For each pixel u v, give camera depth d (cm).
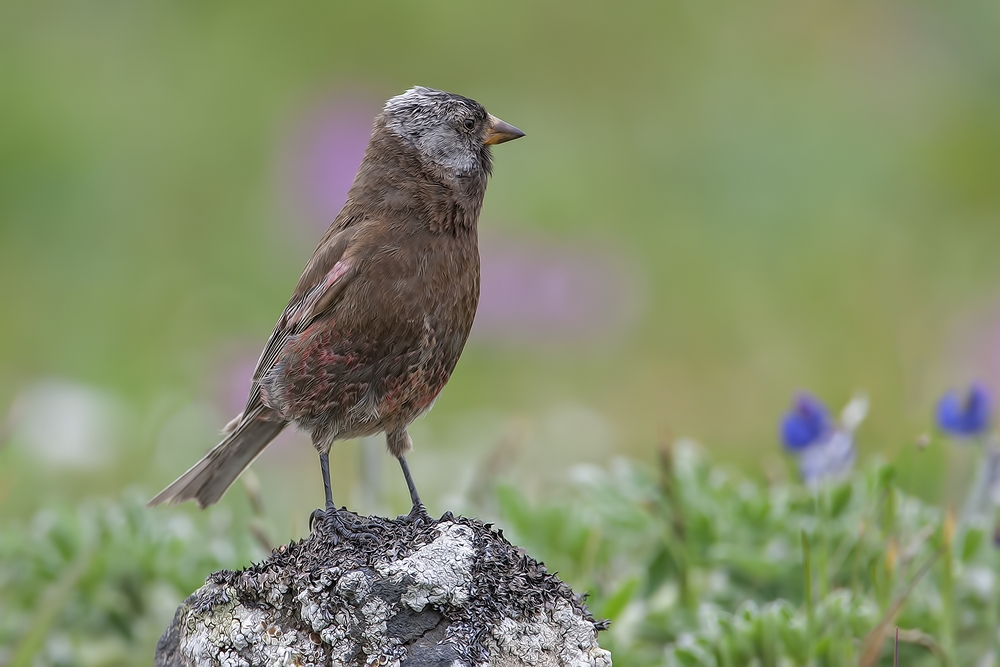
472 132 750
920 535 720
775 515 776
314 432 705
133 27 1759
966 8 1780
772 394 1360
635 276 1347
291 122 1326
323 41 1800
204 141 1692
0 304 1493
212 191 1650
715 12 1870
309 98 1330
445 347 716
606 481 789
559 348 1335
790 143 1725
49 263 1552
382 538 573
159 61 1744
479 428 1190
